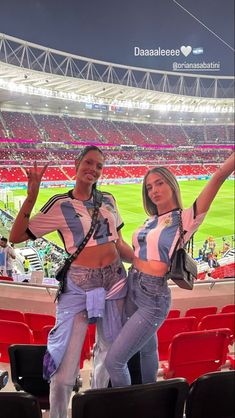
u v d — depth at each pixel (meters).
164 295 2.39
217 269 9.68
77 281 2.42
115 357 2.35
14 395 1.82
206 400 2.09
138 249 2.48
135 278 2.46
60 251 9.58
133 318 2.38
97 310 2.34
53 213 2.44
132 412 1.93
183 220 2.39
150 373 2.77
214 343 3.62
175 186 2.49
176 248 2.36
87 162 2.46
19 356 2.74
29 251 9.48
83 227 2.42
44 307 5.95
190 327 4.55
